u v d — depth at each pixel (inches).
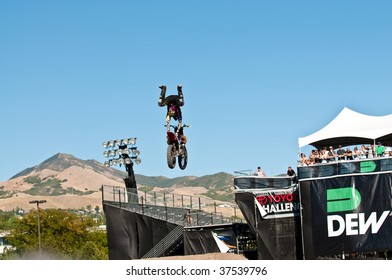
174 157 1250.6
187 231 2465.6
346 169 2146.9
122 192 2716.5
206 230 2459.4
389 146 2335.1
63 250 4301.2
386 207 2119.8
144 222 2591.0
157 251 2536.9
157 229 2568.9
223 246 2434.8
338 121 2229.3
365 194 2128.4
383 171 2128.4
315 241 2149.4
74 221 4881.9
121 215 2615.7
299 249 2225.6
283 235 2239.2
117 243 2603.3
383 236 2113.7
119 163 2807.6
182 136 1267.2
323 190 2153.1
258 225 2255.2
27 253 4128.9
